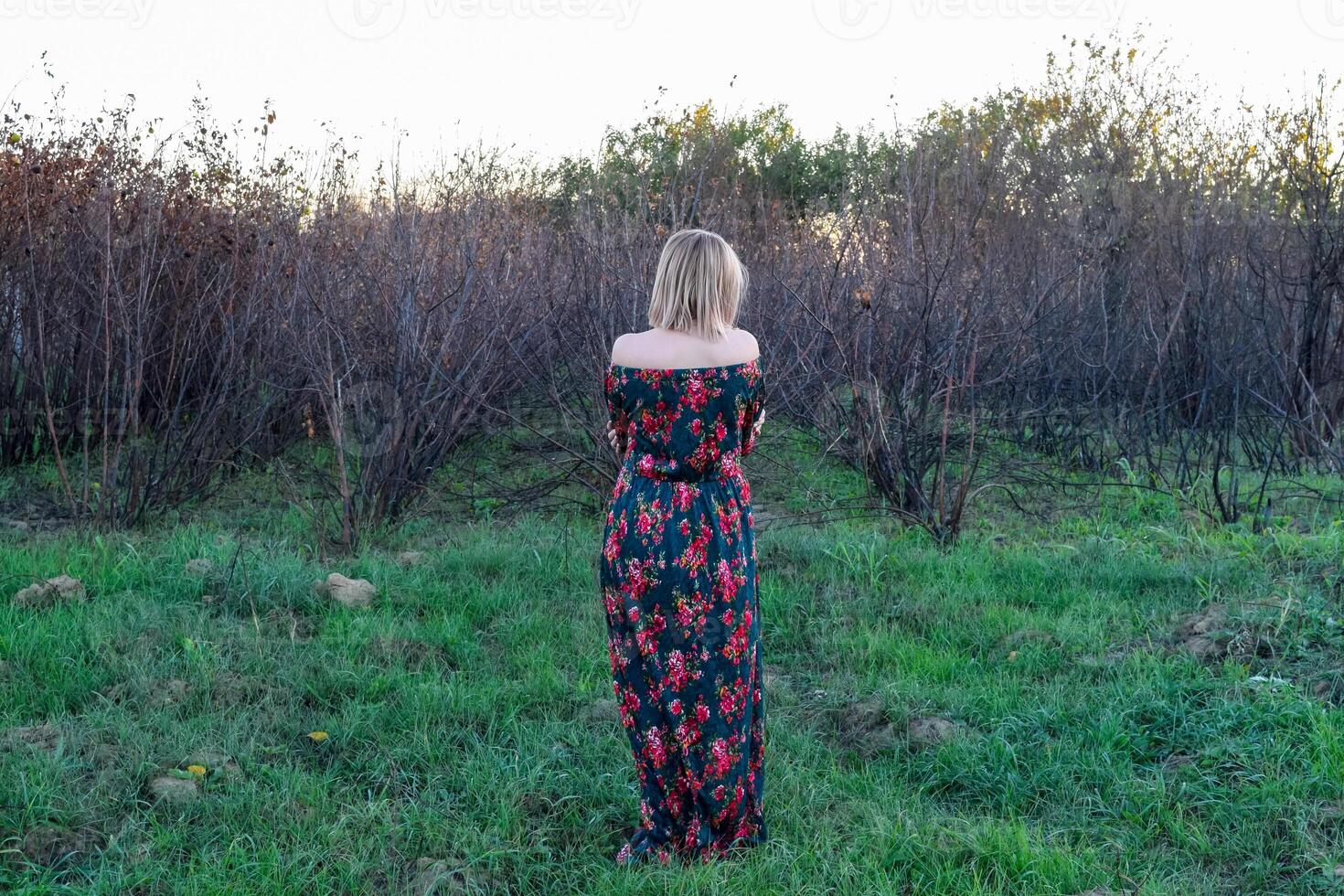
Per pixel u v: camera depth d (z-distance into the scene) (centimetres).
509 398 754
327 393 576
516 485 694
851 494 684
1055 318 766
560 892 263
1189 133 868
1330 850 266
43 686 358
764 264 720
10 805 276
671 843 272
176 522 604
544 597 480
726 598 266
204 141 696
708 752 267
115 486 587
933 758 328
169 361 699
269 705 356
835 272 665
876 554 538
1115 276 845
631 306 639
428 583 494
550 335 681
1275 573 480
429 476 649
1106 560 525
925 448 661
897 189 689
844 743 349
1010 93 981
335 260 639
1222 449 749
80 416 729
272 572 478
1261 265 758
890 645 418
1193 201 796
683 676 265
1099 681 381
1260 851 269
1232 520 596
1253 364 770
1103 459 746
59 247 680
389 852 274
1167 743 330
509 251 669
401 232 614
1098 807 298
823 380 694
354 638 411
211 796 292
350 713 347
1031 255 777
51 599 436
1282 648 387
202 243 665
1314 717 327
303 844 272
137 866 258
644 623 267
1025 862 264
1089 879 262
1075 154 905
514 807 294
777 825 292
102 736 324
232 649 403
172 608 436
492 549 543
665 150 704
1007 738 340
